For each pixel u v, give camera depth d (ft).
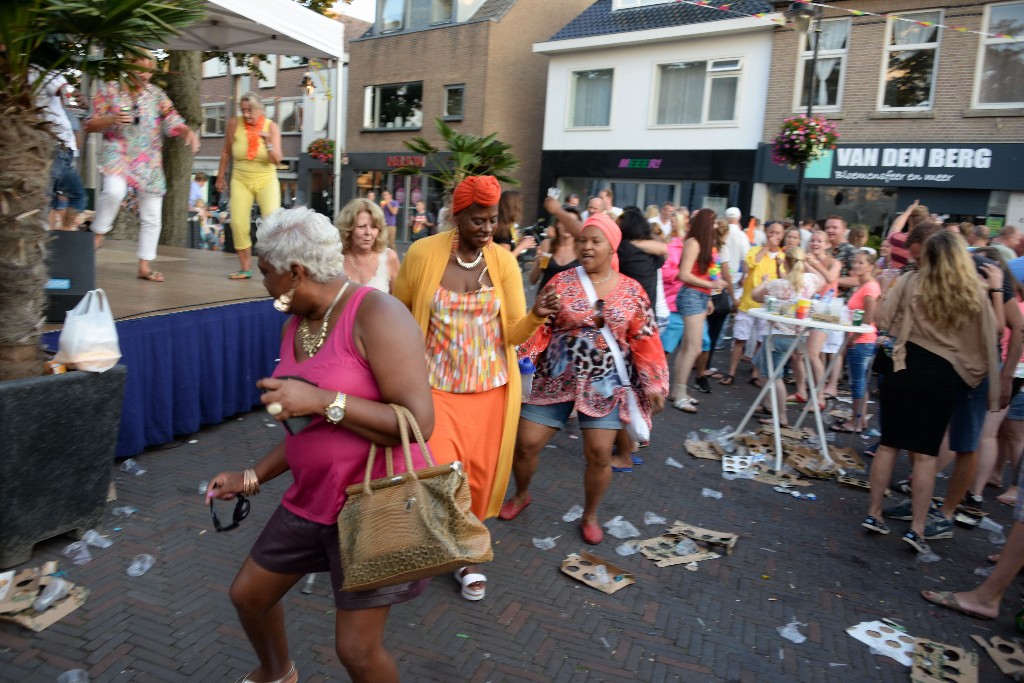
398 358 6.34
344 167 85.87
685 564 12.65
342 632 6.48
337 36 25.30
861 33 50.34
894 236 23.08
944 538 14.58
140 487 13.89
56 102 18.60
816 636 10.72
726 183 59.21
